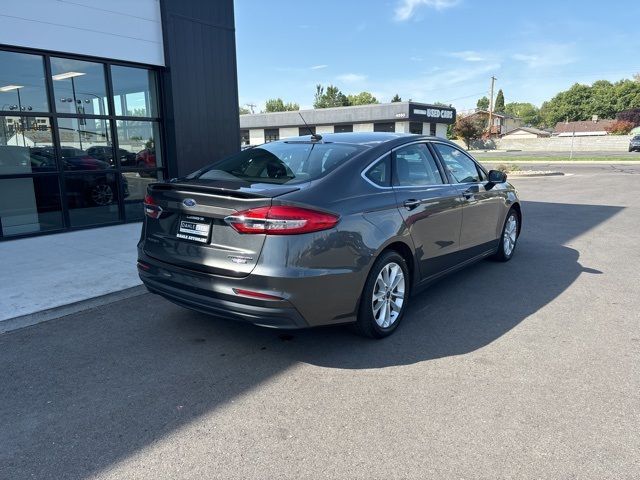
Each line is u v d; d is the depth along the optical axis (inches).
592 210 436.5
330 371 136.3
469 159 219.5
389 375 133.7
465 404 118.8
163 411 117.3
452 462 98.0
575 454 100.0
